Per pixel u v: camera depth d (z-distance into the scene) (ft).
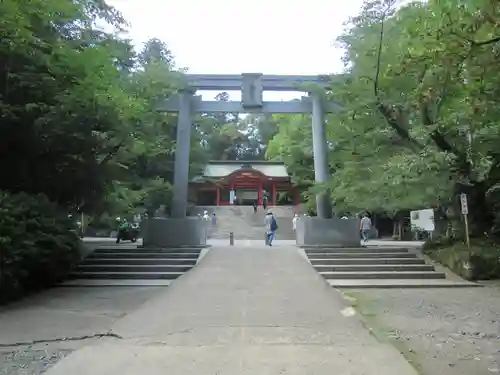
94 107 44.80
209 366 18.12
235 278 42.91
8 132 42.32
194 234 66.39
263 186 171.12
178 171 70.85
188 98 71.26
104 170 51.96
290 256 56.13
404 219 111.75
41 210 43.16
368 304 33.47
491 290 40.96
